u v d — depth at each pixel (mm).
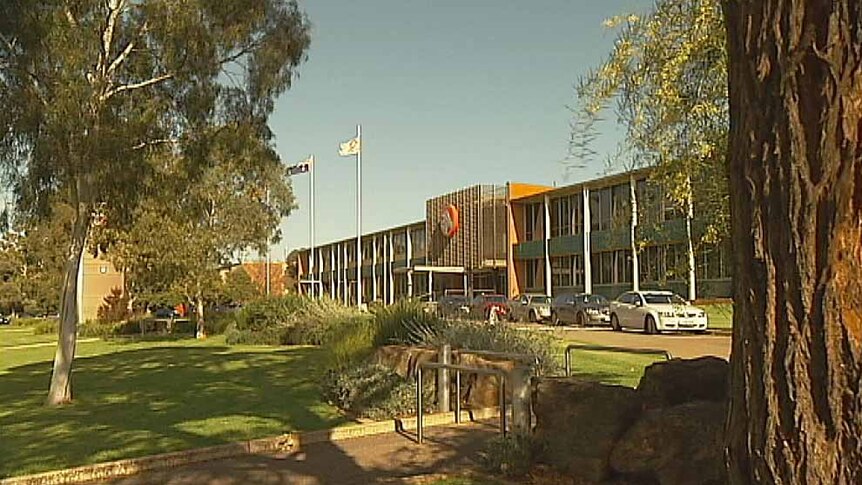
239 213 40750
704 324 30031
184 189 18406
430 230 61125
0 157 15211
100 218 27188
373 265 72875
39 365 25000
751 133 3342
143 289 42531
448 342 13086
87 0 15516
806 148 3166
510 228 52062
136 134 16531
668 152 8555
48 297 71375
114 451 9641
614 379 14117
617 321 32375
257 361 22062
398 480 7453
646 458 6539
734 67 3479
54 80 15156
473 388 12117
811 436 3107
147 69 17156
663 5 8656
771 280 3240
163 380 18078
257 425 11164
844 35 3109
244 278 46719
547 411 7484
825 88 3123
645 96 8742
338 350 15141
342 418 11648
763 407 3252
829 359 3076
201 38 16688
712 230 8125
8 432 11469
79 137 15555
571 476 7086
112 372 20750
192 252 38469
